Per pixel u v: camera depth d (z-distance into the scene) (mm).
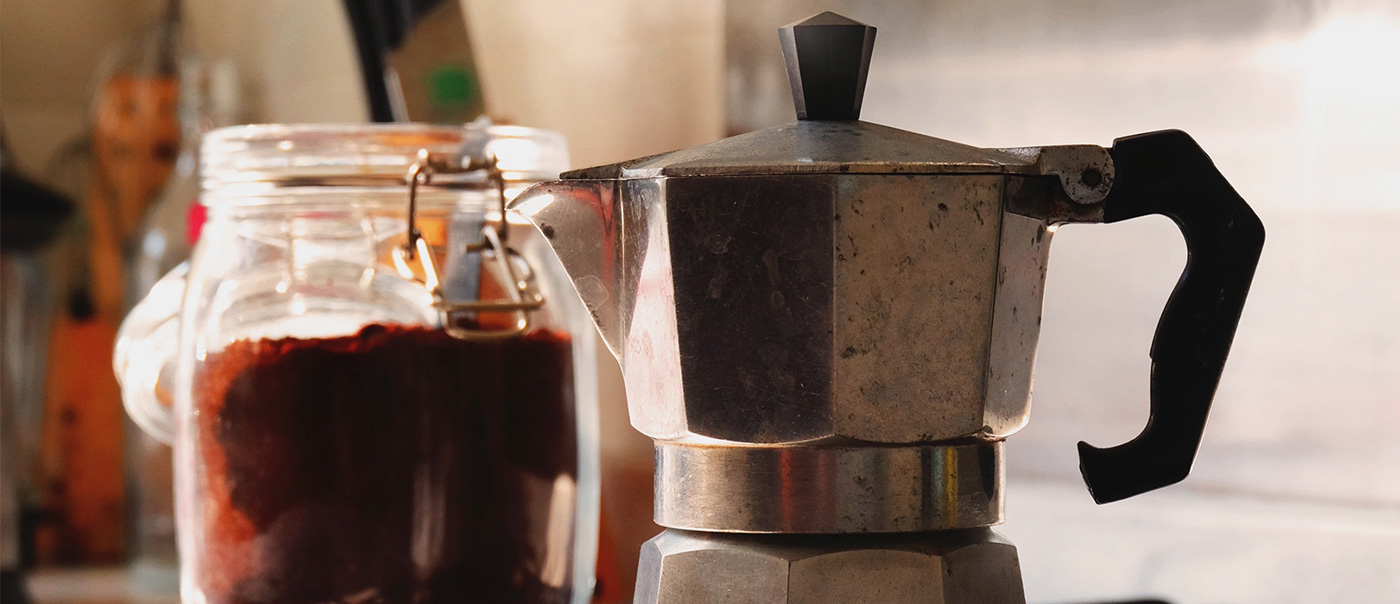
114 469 1142
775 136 423
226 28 1225
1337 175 499
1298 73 507
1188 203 414
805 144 414
